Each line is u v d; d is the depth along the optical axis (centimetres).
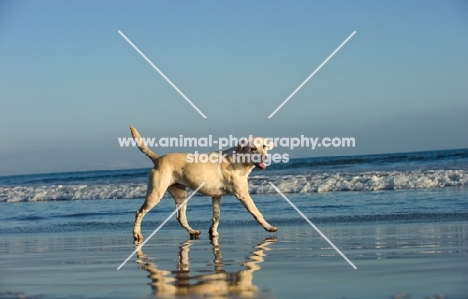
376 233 787
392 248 639
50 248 782
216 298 405
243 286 448
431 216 951
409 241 689
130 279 500
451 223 855
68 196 1808
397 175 1662
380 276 474
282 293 418
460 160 2603
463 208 1041
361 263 546
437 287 420
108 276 523
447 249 611
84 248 765
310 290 427
